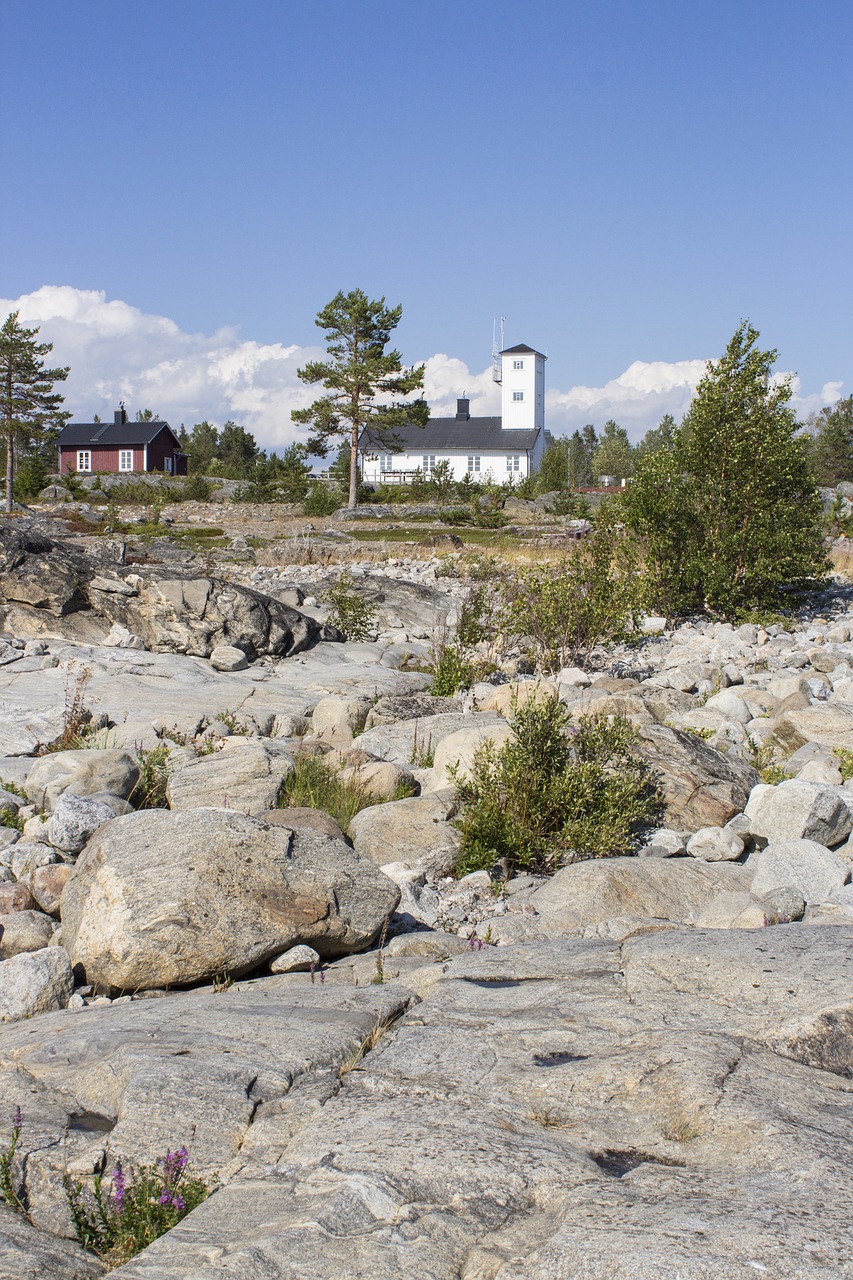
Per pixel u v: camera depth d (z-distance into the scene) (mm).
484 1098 3502
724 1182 2881
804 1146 3014
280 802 7754
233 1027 4086
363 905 5555
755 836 7441
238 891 5219
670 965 4430
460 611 17094
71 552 14789
